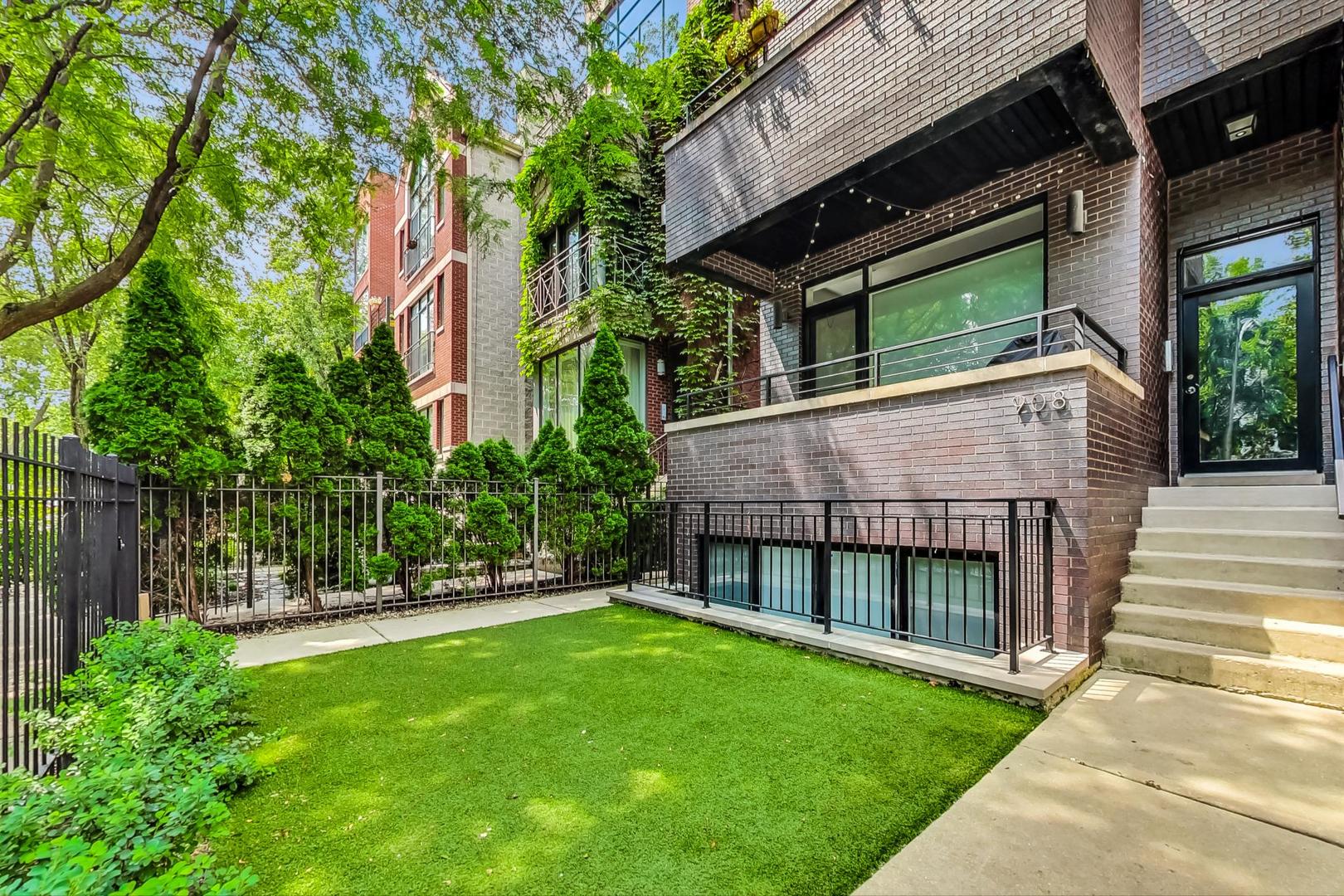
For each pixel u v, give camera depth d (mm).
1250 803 2141
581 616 5562
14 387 14281
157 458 4922
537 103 5883
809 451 5406
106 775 1732
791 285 7477
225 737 2760
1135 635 3752
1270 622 3416
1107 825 2016
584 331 9961
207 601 5402
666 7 9625
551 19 5375
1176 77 4582
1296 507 4117
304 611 5543
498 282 12633
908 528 4637
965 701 3199
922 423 4559
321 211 6746
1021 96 4082
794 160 5477
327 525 5711
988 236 5695
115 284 5289
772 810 2150
